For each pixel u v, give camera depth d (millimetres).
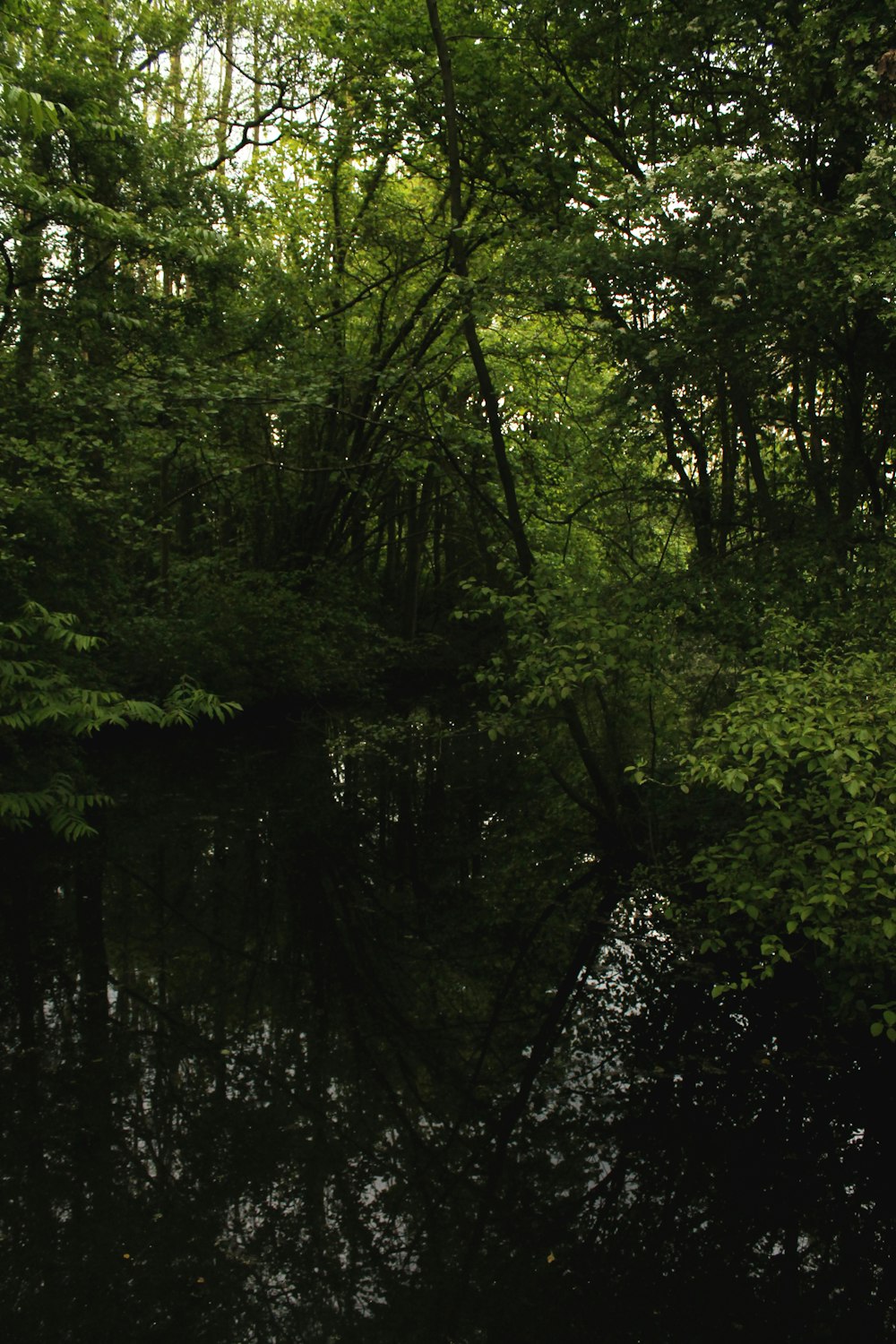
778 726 5371
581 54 9828
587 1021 6824
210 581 16938
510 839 11172
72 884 9383
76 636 7422
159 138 13836
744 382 8508
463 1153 5258
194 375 12914
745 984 5445
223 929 8469
